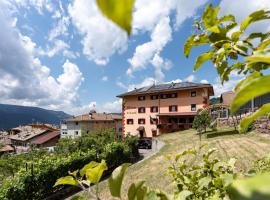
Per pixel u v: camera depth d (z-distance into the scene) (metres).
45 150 37.97
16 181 13.31
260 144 16.22
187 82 48.72
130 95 50.47
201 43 1.30
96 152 20.95
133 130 49.84
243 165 10.41
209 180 1.95
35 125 109.06
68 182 1.09
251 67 0.89
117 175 0.87
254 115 0.65
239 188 0.26
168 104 46.34
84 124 73.88
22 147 82.44
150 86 53.22
